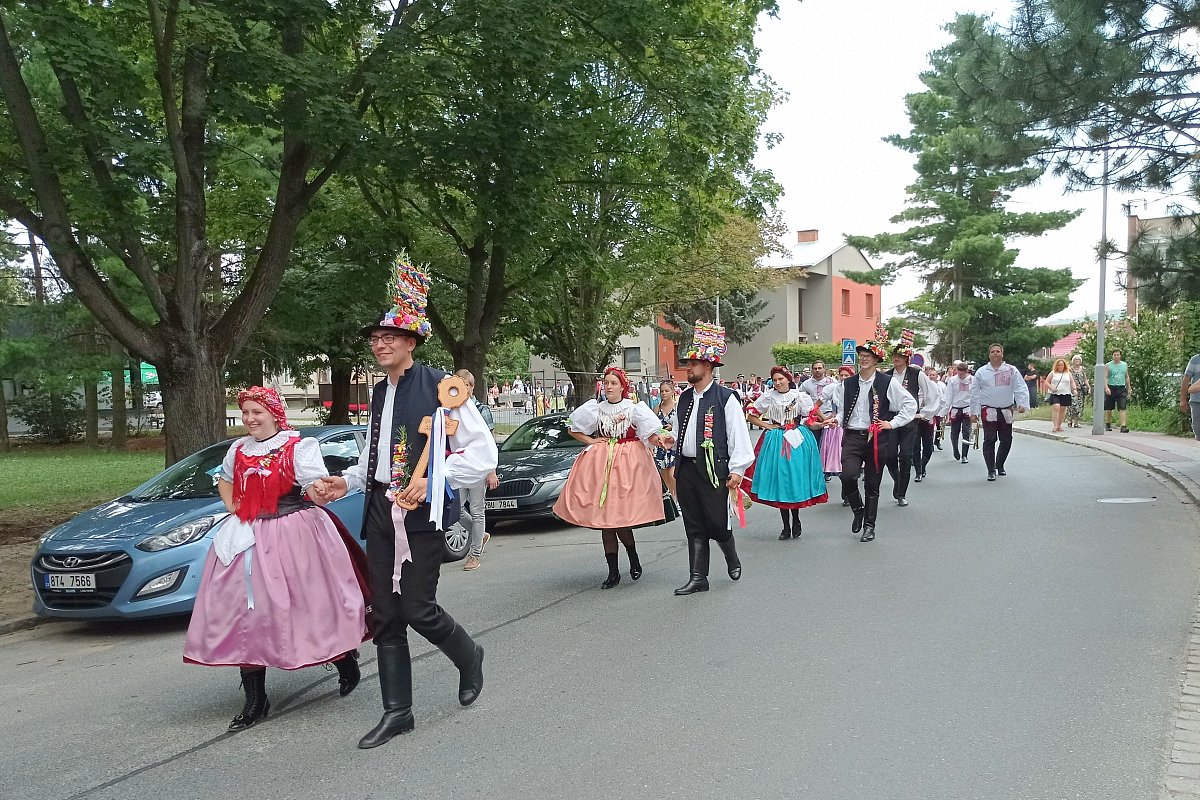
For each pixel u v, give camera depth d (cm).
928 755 389
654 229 1855
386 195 1565
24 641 711
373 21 1177
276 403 470
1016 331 3578
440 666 550
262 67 977
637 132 1530
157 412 3372
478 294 1597
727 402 709
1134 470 1390
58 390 2123
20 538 1113
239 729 459
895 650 536
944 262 3566
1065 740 401
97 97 950
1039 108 1188
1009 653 523
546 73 1216
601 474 744
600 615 654
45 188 988
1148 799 345
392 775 392
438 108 1245
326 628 457
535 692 490
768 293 5081
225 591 453
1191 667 491
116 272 1817
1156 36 1124
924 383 1306
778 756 393
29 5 920
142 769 415
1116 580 690
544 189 1320
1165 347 2300
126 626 734
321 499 450
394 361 439
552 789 370
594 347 2358
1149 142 1225
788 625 599
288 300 1847
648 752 403
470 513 884
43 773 417
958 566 756
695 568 712
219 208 1539
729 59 1591
